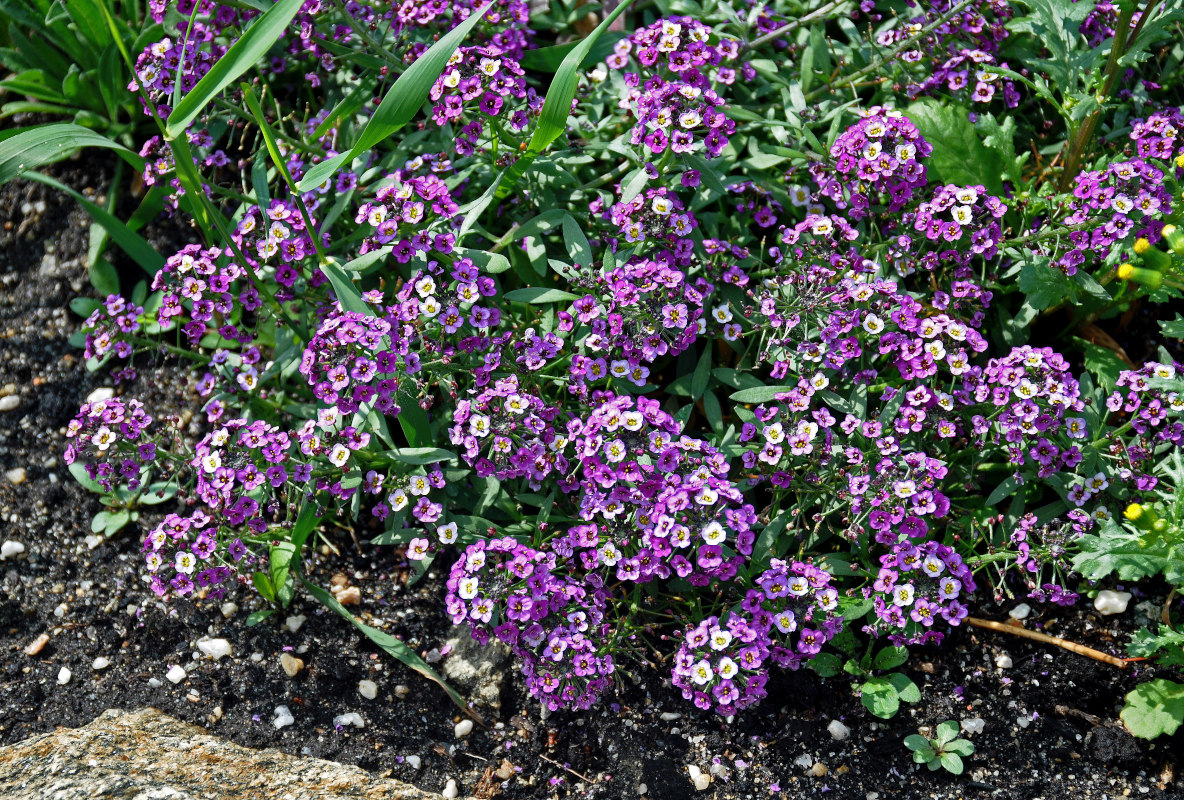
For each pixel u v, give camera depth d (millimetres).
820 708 540
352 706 543
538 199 563
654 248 552
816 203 565
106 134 610
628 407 524
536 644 521
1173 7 553
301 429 546
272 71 593
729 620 519
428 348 536
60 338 597
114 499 572
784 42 584
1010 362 532
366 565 561
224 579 536
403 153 573
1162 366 535
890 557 527
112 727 531
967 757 535
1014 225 571
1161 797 529
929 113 568
